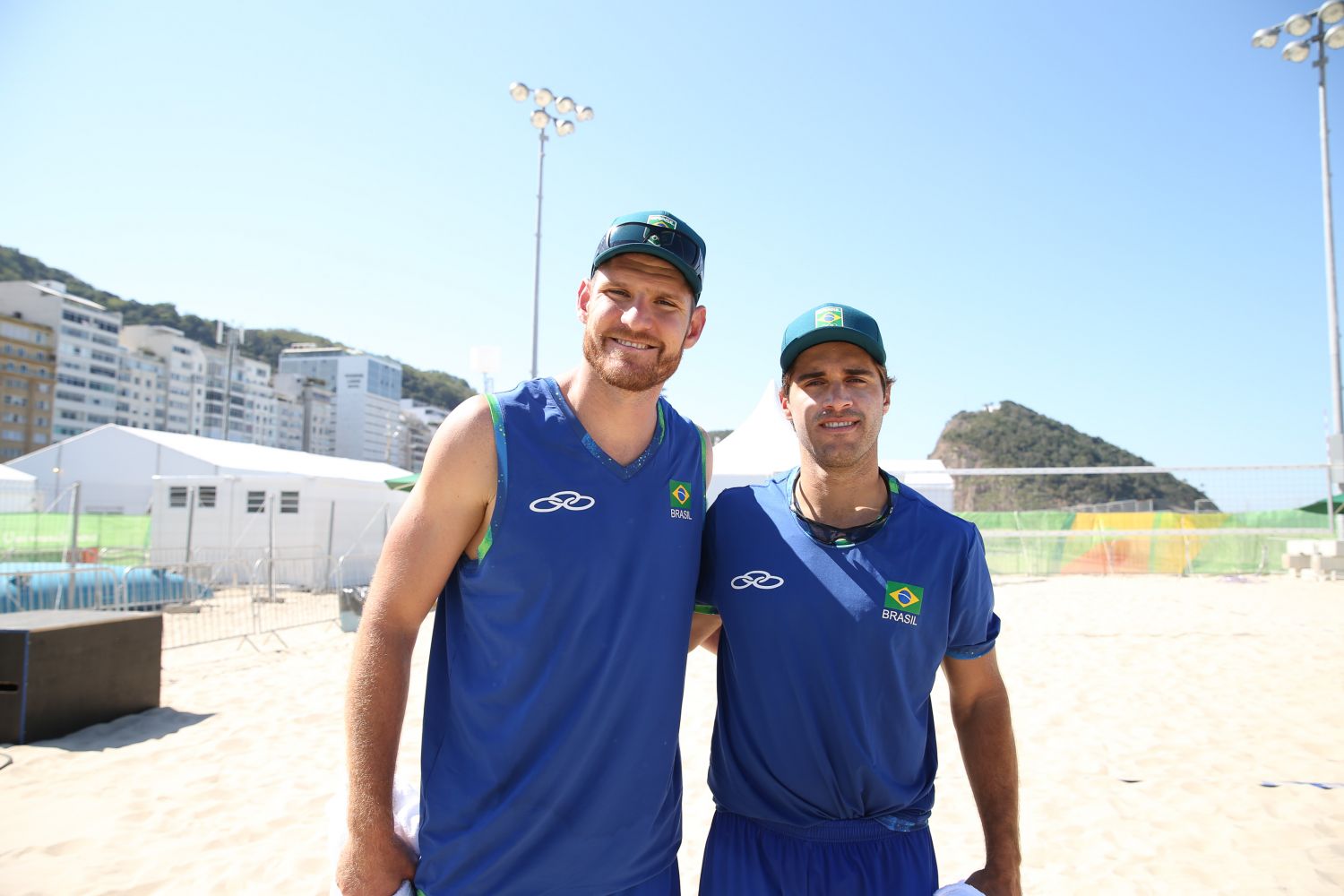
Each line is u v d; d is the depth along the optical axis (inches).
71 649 225.1
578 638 61.2
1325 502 674.2
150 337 4581.7
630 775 62.4
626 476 64.7
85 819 159.9
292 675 301.7
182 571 574.6
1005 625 387.9
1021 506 2242.9
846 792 68.0
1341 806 152.1
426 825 61.9
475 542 64.1
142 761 197.0
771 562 70.1
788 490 75.0
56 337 3885.3
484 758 60.9
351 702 60.9
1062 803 160.6
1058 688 255.9
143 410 4360.2
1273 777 170.2
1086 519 707.4
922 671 69.6
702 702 245.6
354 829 58.9
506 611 61.5
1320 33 625.0
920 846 69.7
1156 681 261.0
